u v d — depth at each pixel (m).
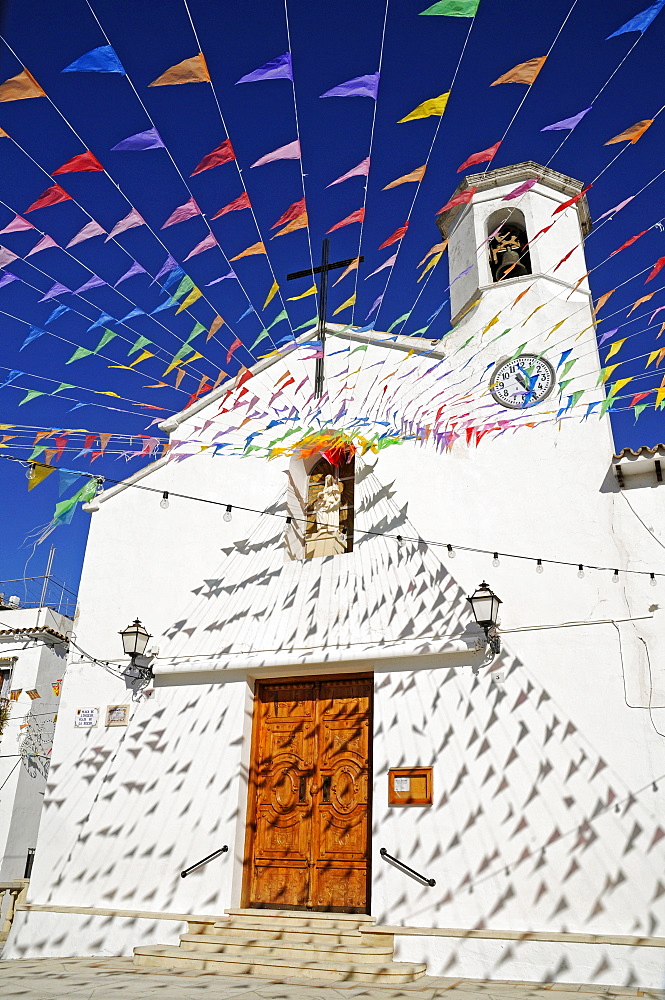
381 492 9.37
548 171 10.45
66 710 9.78
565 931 6.77
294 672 8.95
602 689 7.48
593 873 6.88
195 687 9.34
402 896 7.47
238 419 10.52
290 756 8.84
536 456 8.73
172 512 10.37
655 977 6.30
